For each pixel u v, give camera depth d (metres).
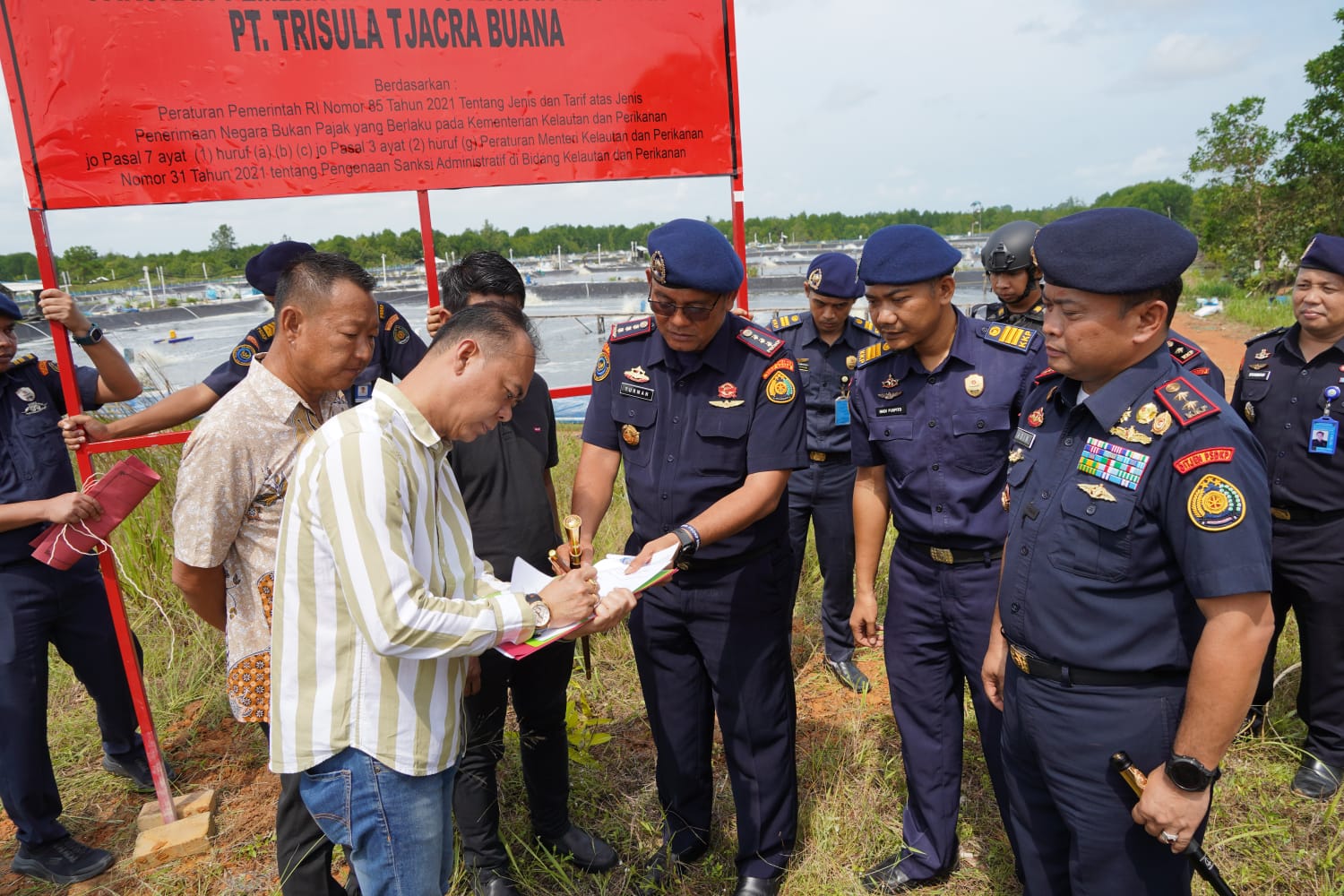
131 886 2.73
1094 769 1.65
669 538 2.20
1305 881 2.41
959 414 2.32
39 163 2.52
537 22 2.85
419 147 2.81
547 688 2.57
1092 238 1.50
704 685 2.59
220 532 1.98
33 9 2.46
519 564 2.15
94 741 3.56
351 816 1.69
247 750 3.53
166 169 2.62
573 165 2.96
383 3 2.71
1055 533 1.67
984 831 2.79
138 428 2.81
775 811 2.49
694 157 3.08
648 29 2.96
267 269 2.92
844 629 3.90
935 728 2.53
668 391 2.42
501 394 1.67
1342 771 2.88
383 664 1.64
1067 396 1.72
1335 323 2.84
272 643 1.68
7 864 2.87
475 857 2.49
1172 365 1.60
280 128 2.69
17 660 2.73
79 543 2.58
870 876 2.57
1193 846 1.55
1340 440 2.80
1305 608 2.94
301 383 2.04
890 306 2.27
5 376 2.91
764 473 2.28
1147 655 1.58
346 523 1.52
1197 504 1.44
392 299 7.19
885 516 2.65
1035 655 1.73
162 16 2.55
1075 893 1.78
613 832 2.84
